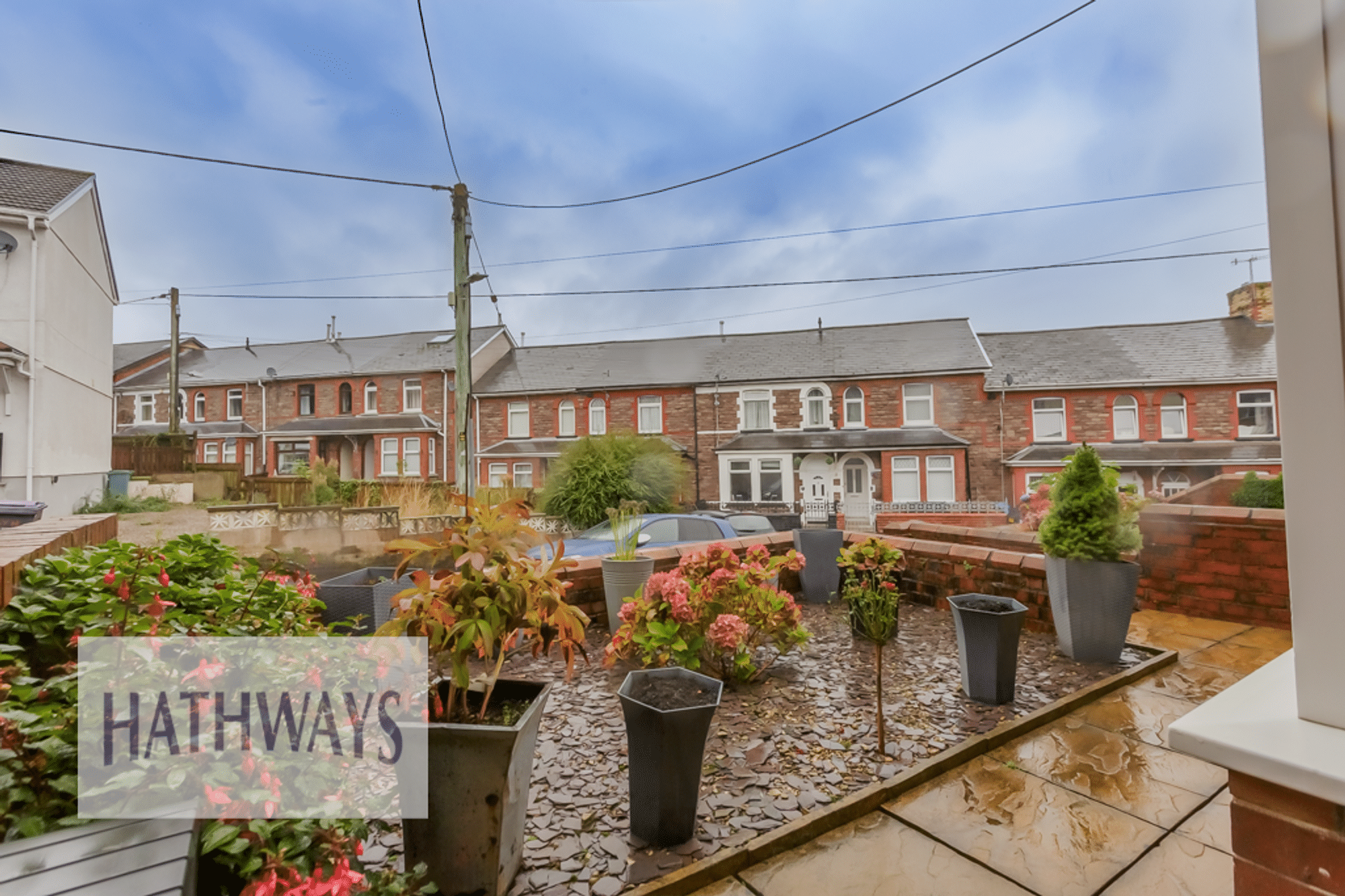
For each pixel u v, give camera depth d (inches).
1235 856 40.3
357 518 492.1
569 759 115.7
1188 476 830.5
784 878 84.3
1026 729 125.3
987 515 813.2
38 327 524.1
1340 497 38.0
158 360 1333.7
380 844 88.9
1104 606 159.8
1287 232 40.1
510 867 79.5
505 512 83.2
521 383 1083.9
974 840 91.4
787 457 936.3
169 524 557.3
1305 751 36.2
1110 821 95.2
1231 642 176.9
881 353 1003.9
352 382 1132.5
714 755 117.1
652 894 79.1
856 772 109.6
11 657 74.8
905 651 177.8
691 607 149.2
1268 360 855.7
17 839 53.7
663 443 602.5
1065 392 892.0
